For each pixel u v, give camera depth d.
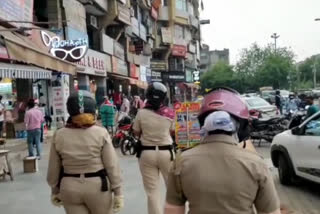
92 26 30.33
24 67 13.14
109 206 4.14
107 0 32.16
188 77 67.25
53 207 7.44
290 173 8.61
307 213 6.89
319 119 8.03
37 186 9.16
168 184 2.68
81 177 4.03
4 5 14.55
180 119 12.73
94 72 28.20
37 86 20.67
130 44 40.94
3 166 9.90
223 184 2.47
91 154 4.03
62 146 4.06
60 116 18.81
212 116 2.59
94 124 4.16
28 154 13.60
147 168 5.65
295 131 8.43
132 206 7.31
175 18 58.62
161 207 5.68
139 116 5.66
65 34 23.50
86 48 17.75
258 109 19.58
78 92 4.15
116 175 4.13
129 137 13.87
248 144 2.79
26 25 16.77
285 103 26.33
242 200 2.47
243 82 90.62
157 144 5.61
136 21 41.84
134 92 44.09
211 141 2.59
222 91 2.78
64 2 23.44
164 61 56.59
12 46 10.62
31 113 12.74
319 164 7.71
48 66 12.30
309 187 8.66
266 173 2.52
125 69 38.12
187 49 64.25
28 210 7.30
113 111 18.53
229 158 2.50
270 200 2.54
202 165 2.52
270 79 83.31
